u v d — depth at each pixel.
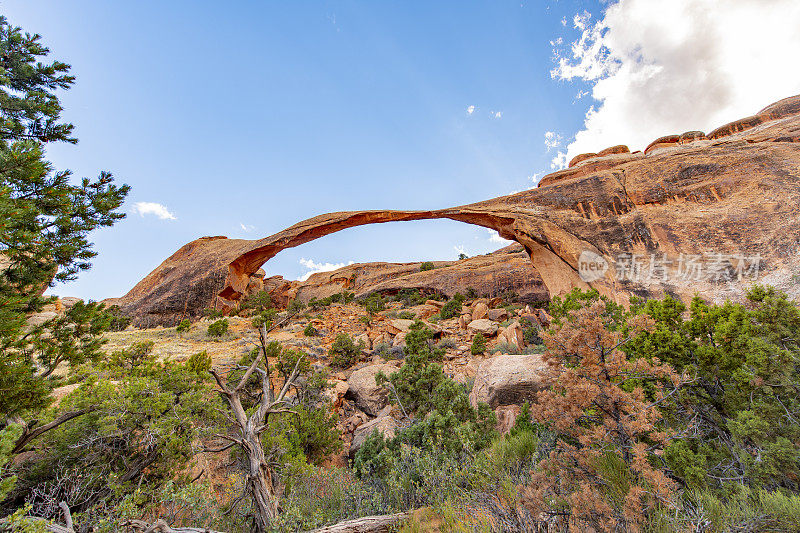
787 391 3.19
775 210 13.92
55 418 4.93
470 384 11.95
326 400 10.60
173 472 5.07
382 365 14.68
